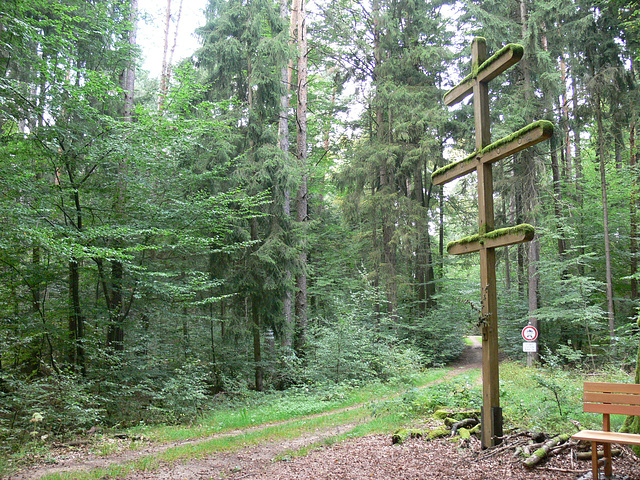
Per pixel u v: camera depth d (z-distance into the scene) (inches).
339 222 1082.7
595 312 667.4
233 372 580.1
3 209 344.2
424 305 1030.4
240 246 534.0
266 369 594.2
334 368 592.1
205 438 341.1
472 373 689.6
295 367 588.1
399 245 853.8
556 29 720.3
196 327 587.2
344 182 866.1
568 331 796.6
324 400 504.4
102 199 491.2
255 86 590.6
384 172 885.8
